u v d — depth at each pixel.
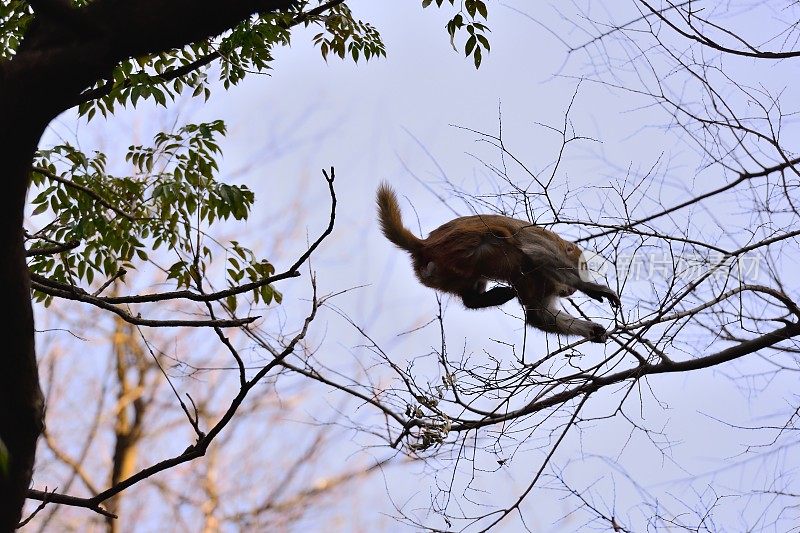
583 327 10.70
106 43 5.14
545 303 11.03
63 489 17.78
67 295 8.11
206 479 18.58
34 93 5.06
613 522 8.13
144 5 5.14
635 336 8.09
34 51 5.11
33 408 5.69
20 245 5.25
